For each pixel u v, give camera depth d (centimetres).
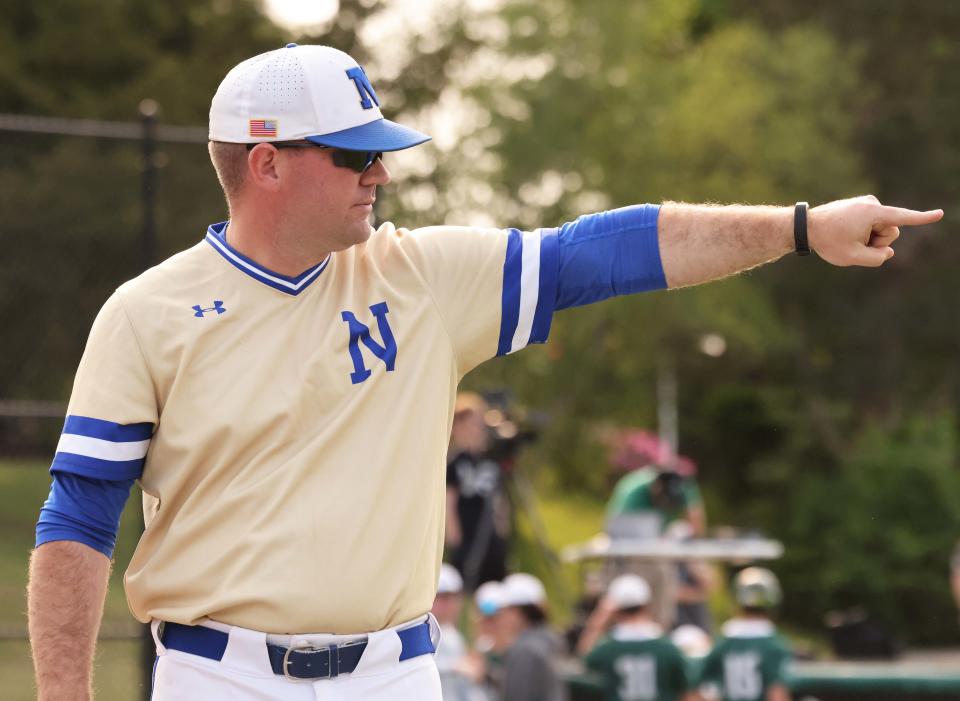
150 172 2156
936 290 7419
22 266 3500
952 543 5656
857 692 2811
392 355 804
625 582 2559
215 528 784
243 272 799
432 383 812
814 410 6750
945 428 6097
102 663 2744
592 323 5800
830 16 7762
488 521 2770
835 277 7262
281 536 774
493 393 2988
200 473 790
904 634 5638
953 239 7419
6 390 3503
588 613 2961
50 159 3519
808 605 5869
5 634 2145
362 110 796
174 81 5809
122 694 2553
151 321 789
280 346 790
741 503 7025
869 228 801
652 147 6012
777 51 6981
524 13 5828
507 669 2273
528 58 5891
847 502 5878
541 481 6328
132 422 785
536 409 5791
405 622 800
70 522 785
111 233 3531
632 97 6025
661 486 2992
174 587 788
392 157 4797
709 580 3127
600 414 6234
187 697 788
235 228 806
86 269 3534
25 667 2889
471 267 834
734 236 825
